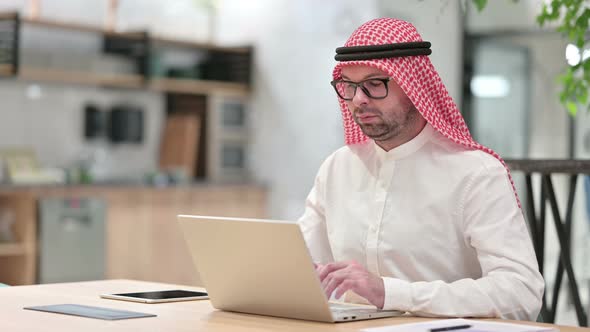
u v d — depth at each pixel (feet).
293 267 6.03
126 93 24.12
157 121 24.80
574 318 18.26
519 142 19.99
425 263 7.25
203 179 24.23
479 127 20.56
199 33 25.36
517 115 20.01
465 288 6.43
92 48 23.24
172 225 22.09
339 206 7.82
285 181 23.97
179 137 24.29
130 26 23.94
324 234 8.18
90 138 23.29
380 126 7.13
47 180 21.16
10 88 21.85
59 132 22.75
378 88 7.04
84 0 23.09
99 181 22.62
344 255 7.67
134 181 23.07
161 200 21.84
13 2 21.88
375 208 7.50
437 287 6.42
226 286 6.56
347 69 7.10
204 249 6.57
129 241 21.24
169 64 24.64
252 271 6.31
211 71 25.11
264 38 24.53
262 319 6.30
